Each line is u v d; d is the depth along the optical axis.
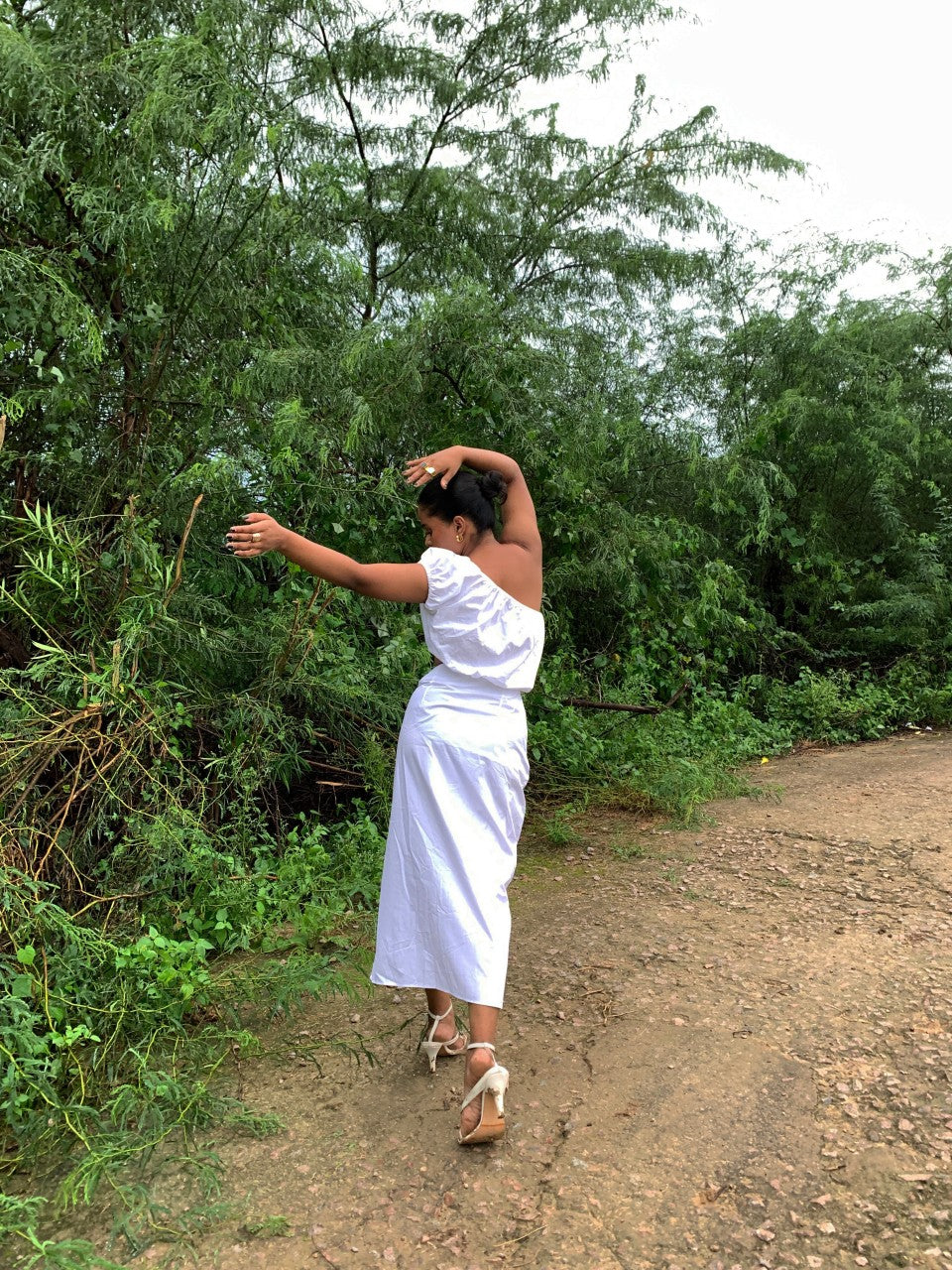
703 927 3.58
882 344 8.82
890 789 5.46
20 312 3.27
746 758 6.45
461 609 2.41
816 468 8.45
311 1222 2.06
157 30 3.96
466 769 2.39
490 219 7.86
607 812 5.16
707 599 6.28
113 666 2.95
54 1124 2.31
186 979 2.76
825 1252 1.92
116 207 3.56
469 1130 2.24
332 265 4.76
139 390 3.98
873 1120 2.32
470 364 5.16
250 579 4.22
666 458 7.61
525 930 3.62
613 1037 2.79
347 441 4.30
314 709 4.42
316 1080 2.63
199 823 3.29
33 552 3.41
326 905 3.61
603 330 8.49
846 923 3.55
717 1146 2.26
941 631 8.17
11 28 3.36
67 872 3.07
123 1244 2.02
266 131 3.91
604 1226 2.02
